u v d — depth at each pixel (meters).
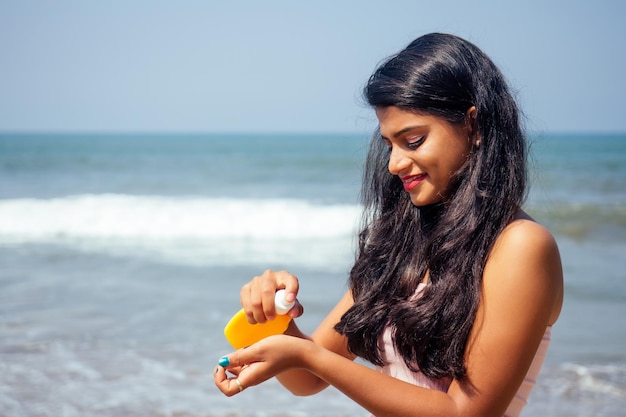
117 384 5.59
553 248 1.70
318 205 17.84
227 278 9.89
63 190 23.25
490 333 1.66
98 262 11.16
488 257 1.71
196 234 14.26
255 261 11.32
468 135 1.76
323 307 8.03
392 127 1.76
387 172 2.07
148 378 5.73
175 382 5.64
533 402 5.34
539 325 1.67
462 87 1.73
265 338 1.68
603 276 10.02
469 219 1.74
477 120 1.75
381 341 1.91
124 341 6.76
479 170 1.75
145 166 35.09
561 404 5.29
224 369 1.66
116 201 18.25
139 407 5.13
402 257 1.95
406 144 1.77
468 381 1.68
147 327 7.25
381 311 1.91
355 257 2.23
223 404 5.20
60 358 6.22
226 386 1.64
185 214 16.20
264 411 5.08
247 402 5.25
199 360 6.20
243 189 24.61
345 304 2.14
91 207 17.09
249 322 1.76
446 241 1.75
